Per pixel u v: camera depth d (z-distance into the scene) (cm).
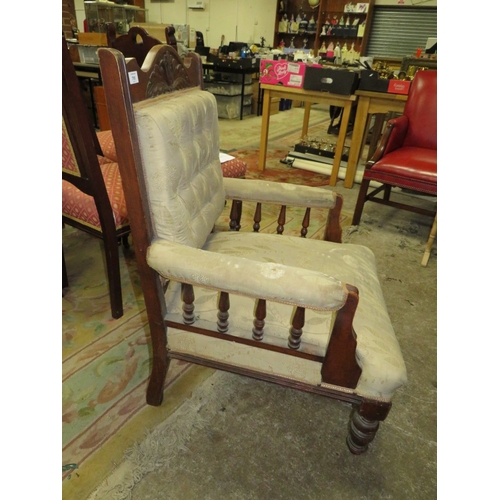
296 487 97
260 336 88
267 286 74
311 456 104
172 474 98
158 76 87
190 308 92
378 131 329
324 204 120
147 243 85
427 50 369
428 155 215
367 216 253
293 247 114
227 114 512
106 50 69
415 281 186
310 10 599
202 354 98
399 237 228
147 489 94
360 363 84
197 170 103
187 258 80
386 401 87
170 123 83
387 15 546
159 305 93
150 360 132
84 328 144
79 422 109
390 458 106
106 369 128
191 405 116
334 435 111
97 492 93
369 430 95
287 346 88
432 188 200
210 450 104
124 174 79
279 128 477
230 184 124
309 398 122
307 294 73
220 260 79
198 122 100
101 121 381
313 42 615
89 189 125
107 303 158
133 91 76
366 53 577
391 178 209
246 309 94
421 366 137
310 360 88
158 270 83
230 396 121
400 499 96
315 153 348
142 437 106
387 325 93
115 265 140
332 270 104
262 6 629
